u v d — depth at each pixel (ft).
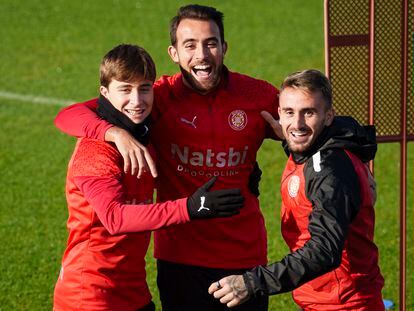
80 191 63.31
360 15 77.87
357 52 78.48
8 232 115.85
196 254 70.18
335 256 55.93
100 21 221.87
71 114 65.41
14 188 131.13
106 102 64.03
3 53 200.54
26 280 101.86
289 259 55.93
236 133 69.10
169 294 72.49
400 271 82.53
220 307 72.08
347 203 57.82
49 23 220.84
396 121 80.43
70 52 200.64
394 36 79.05
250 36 210.38
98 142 62.75
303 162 61.16
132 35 211.61
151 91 63.72
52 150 146.82
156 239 72.18
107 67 62.64
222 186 70.18
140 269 66.44
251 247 70.90
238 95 69.21
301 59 195.11
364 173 61.26
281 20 221.87
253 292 56.03
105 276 64.80
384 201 125.80
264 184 133.39
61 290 66.08
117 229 58.23
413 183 132.67
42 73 187.52
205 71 67.31
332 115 60.70
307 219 61.62
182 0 238.07
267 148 147.84
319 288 63.46
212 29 66.74
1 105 169.17
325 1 77.10
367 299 63.16
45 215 121.49
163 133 69.31
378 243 110.93
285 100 60.08
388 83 79.71
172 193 70.74
